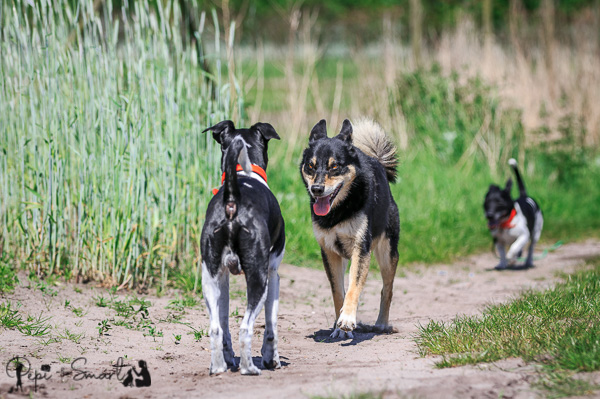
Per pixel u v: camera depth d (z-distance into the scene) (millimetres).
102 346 7430
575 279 10305
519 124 20719
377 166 8867
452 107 20953
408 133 20719
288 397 5559
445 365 6297
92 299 9219
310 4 33562
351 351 7520
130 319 8555
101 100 10000
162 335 7984
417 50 23250
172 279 10477
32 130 10109
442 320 8812
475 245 15203
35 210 9938
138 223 10047
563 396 5320
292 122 18594
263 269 6344
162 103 10508
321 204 7973
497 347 6609
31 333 7602
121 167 9852
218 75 10734
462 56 22828
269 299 6797
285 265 12820
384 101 20781
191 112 10727
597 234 16562
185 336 8070
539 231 14016
